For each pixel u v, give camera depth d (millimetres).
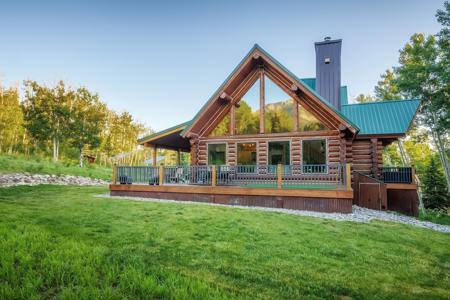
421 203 28359
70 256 4914
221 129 16266
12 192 13703
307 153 14555
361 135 16141
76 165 31172
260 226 8047
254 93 15938
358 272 5246
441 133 29109
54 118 32250
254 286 4414
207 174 13586
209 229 7551
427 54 27812
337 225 8742
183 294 3777
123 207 10031
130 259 5051
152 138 15938
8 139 36125
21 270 4246
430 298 4355
